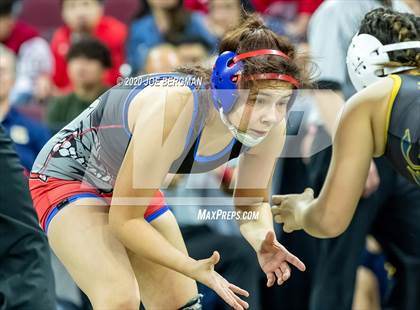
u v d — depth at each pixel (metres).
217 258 6.25
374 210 9.86
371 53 6.82
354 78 7.03
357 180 6.80
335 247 9.94
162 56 11.72
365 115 6.70
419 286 10.24
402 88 6.59
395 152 6.67
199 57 11.77
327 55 9.39
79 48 11.11
